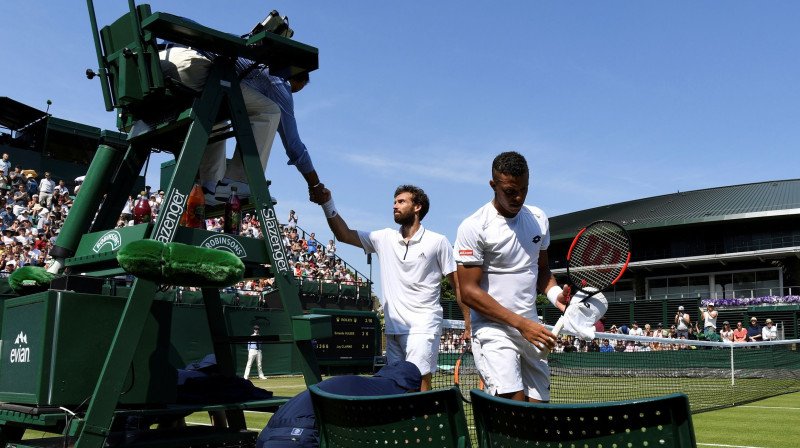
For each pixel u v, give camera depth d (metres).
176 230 3.90
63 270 4.53
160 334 3.94
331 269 28.64
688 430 1.72
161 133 4.48
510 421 2.05
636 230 44.12
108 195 4.70
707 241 42.31
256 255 4.31
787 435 7.16
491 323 3.86
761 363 18.64
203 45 4.18
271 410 4.33
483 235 3.77
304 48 4.35
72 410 3.70
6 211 22.39
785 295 38.78
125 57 4.12
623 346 20.00
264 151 4.72
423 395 2.06
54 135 28.69
